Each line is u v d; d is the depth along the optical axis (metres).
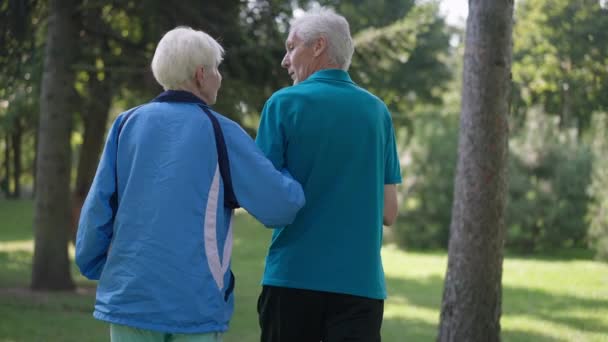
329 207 4.30
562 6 32.97
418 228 33.41
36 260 16.31
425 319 15.47
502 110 8.25
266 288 4.42
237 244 32.81
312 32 4.49
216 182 3.88
